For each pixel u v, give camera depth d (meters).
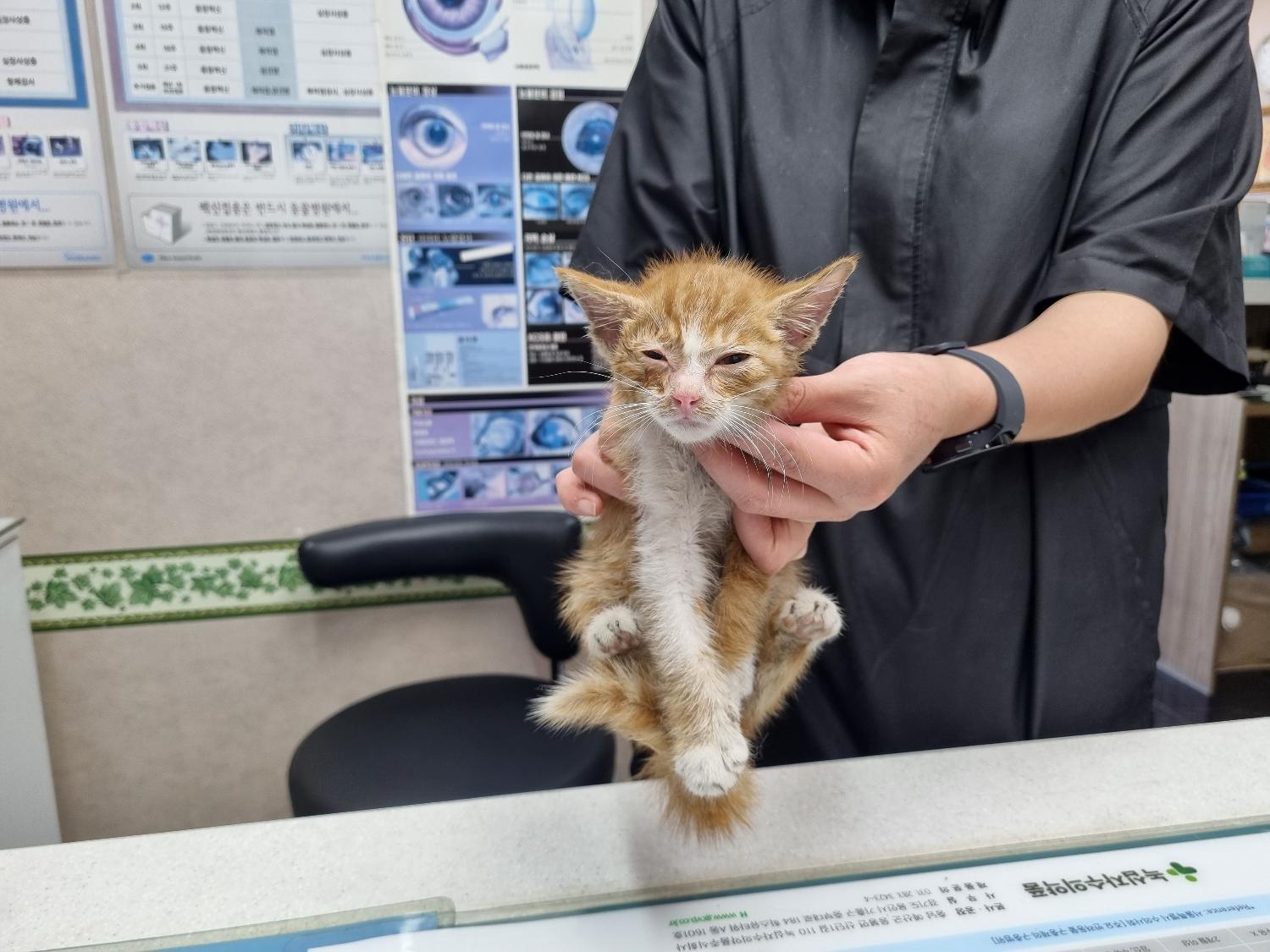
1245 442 1.44
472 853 0.48
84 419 1.09
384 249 1.12
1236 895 0.41
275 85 1.05
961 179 0.65
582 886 0.45
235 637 1.19
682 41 0.75
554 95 1.12
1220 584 1.41
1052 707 0.70
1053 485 0.68
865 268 0.69
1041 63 0.64
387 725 1.00
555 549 1.08
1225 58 0.61
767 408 0.51
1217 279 0.62
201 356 1.10
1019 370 0.54
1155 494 0.71
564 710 0.52
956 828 0.50
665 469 0.53
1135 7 0.62
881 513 0.70
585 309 0.57
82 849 0.49
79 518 1.11
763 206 0.70
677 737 0.49
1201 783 0.54
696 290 0.53
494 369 1.18
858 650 0.71
